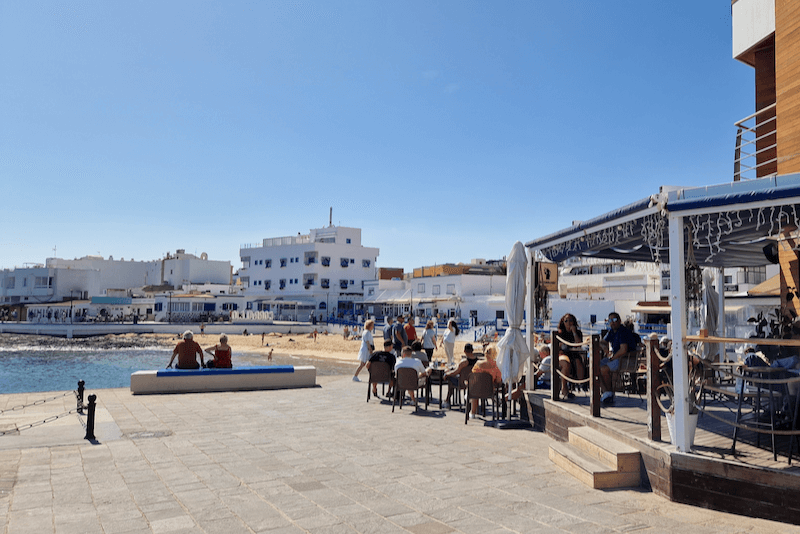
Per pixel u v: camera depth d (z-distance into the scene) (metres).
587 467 6.58
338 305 90.00
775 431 5.69
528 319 11.00
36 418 10.46
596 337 8.27
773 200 5.68
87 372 35.53
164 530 4.97
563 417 8.87
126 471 6.95
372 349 17.12
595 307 48.78
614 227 8.30
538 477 6.82
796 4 9.87
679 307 6.34
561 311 51.28
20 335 63.78
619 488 6.42
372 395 14.16
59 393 13.96
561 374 9.43
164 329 65.00
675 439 6.22
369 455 7.89
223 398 13.45
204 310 85.00
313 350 49.06
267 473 6.90
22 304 89.81
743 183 5.92
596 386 8.20
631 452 6.54
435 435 9.34
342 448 8.33
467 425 10.30
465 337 49.59
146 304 87.88
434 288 72.44
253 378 15.14
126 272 115.31
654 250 9.13
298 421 10.54
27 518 5.25
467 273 75.00
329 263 91.12
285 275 94.00
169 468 7.11
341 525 5.13
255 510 5.53
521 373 10.54
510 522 5.23
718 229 6.82
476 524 5.17
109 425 9.94
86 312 85.69
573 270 61.09
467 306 65.56
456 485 6.43
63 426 9.77
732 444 6.25
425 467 7.24
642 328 37.25
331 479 6.64
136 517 5.30
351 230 96.00
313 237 100.25
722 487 5.62
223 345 15.95
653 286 50.19
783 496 5.25
